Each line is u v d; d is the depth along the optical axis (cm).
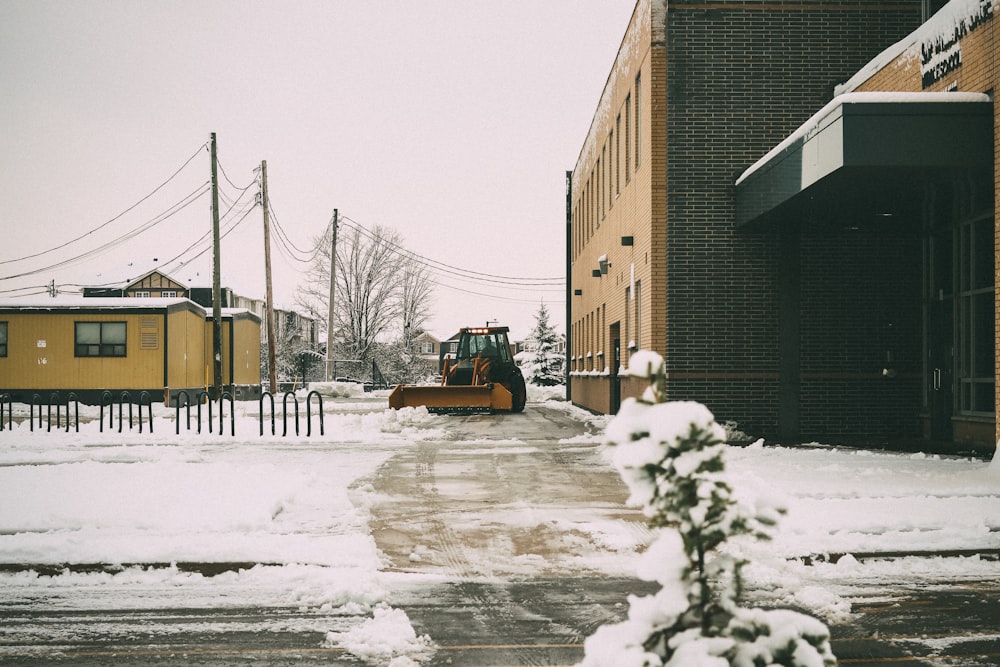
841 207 1809
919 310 2058
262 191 4562
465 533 956
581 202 4097
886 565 795
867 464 1418
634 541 907
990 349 1655
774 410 2053
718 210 2080
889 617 651
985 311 1670
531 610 679
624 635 286
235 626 640
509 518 1038
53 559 796
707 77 2094
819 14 2092
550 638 609
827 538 847
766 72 2094
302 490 1206
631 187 2441
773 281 2066
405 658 562
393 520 1026
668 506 290
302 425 2462
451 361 3478
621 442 298
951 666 547
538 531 966
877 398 2052
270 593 729
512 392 3475
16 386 3959
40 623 650
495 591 734
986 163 1434
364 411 3625
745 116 2092
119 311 3956
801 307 2062
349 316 8581
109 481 1249
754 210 1942
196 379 4409
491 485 1308
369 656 571
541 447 1872
